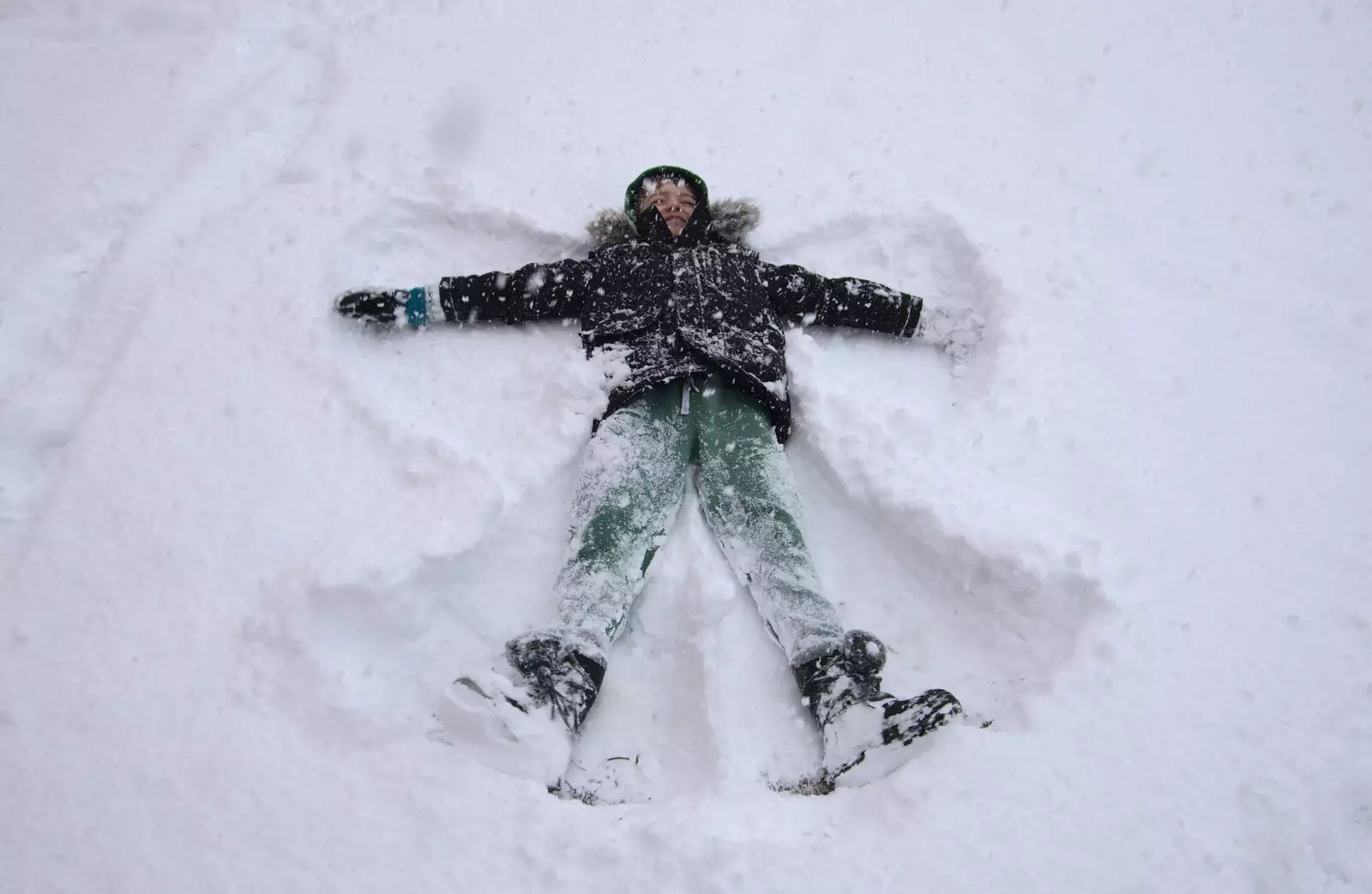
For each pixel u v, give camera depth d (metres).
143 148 3.33
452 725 1.86
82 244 3.03
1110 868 1.71
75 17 3.88
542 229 3.02
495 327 2.79
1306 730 1.92
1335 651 2.06
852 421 2.49
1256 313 2.88
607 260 2.70
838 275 3.02
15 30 3.84
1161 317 2.84
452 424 2.52
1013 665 2.15
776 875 1.68
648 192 3.02
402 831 1.72
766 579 2.19
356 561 2.08
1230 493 2.39
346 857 1.69
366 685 1.99
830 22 3.93
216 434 2.42
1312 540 2.29
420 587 2.12
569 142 3.37
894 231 3.09
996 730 1.94
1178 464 2.45
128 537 2.21
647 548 2.26
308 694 1.92
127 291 2.84
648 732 2.09
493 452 2.43
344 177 3.20
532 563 2.29
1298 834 1.77
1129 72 3.73
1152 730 1.90
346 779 1.79
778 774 2.01
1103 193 3.25
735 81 3.66
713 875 1.67
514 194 3.14
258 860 1.69
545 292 2.68
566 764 1.88
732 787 1.85
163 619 2.05
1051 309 2.81
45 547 2.20
